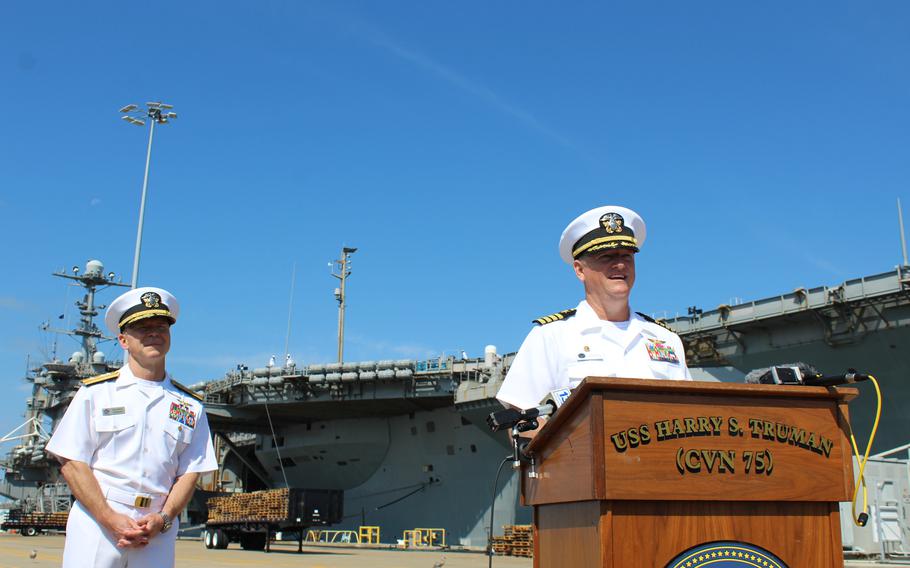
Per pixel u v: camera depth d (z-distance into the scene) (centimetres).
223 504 3300
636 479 255
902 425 2536
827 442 276
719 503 264
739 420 270
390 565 2095
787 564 266
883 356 2541
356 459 4669
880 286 2445
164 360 502
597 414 258
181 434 489
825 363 2706
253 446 5603
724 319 2831
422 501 4281
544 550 319
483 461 3919
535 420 338
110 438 466
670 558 256
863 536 1667
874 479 1716
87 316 5775
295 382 4112
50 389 5331
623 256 419
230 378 4412
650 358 409
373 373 3900
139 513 462
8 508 5984
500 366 3562
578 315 423
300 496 2892
